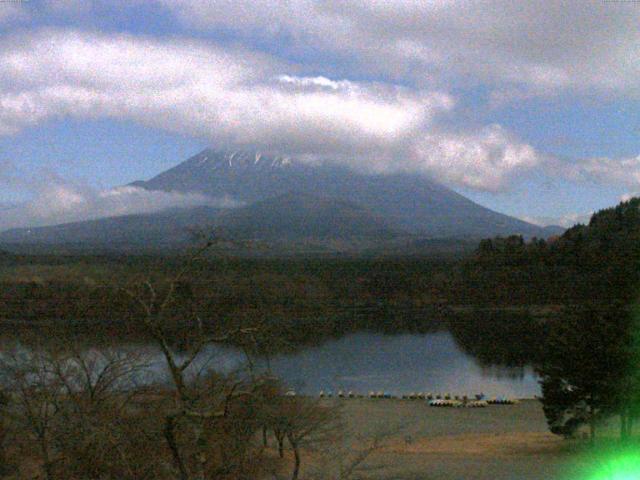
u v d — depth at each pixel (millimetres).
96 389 32688
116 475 25156
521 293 178000
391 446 50969
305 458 41688
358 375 95438
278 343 31609
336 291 179500
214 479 23688
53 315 93500
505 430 60375
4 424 33500
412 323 155625
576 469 40562
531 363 107000
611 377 46812
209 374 29047
